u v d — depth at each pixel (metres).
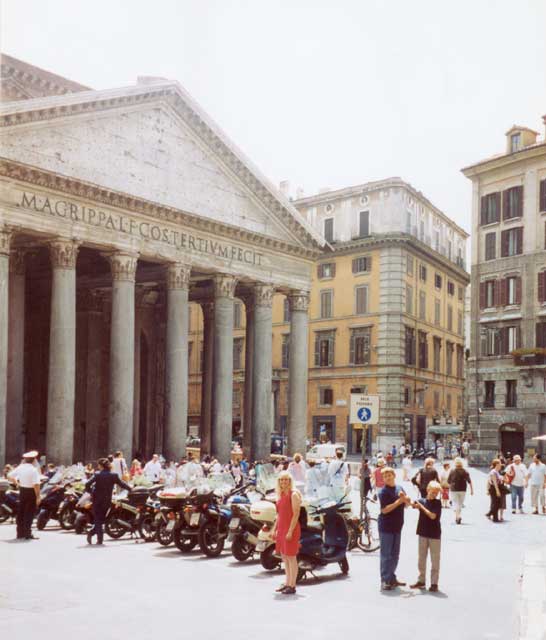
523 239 55.62
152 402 54.84
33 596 12.89
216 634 10.48
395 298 67.50
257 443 45.81
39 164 35.03
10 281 38.81
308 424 71.56
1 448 32.84
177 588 14.05
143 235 39.59
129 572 15.72
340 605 12.75
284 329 72.88
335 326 70.56
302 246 48.81
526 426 54.31
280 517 13.99
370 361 68.12
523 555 19.17
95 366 49.75
